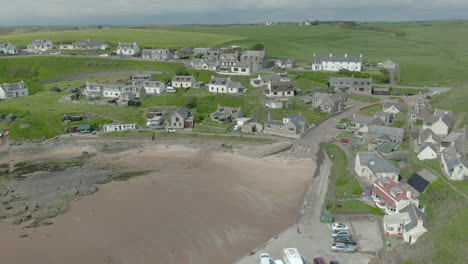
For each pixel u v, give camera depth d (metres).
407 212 58.00
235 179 82.81
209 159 95.62
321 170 84.75
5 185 82.25
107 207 70.62
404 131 97.31
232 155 98.25
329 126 113.56
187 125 116.88
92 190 77.19
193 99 129.12
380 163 73.94
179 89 147.75
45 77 168.12
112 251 57.47
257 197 73.69
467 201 59.78
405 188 65.00
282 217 65.75
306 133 108.19
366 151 84.69
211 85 143.25
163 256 55.97
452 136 87.38
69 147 106.44
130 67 180.88
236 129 113.19
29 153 103.50
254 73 163.25
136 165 92.69
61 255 56.75
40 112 122.31
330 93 136.75
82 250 57.88
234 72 164.25
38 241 60.31
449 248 48.34
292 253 52.00
